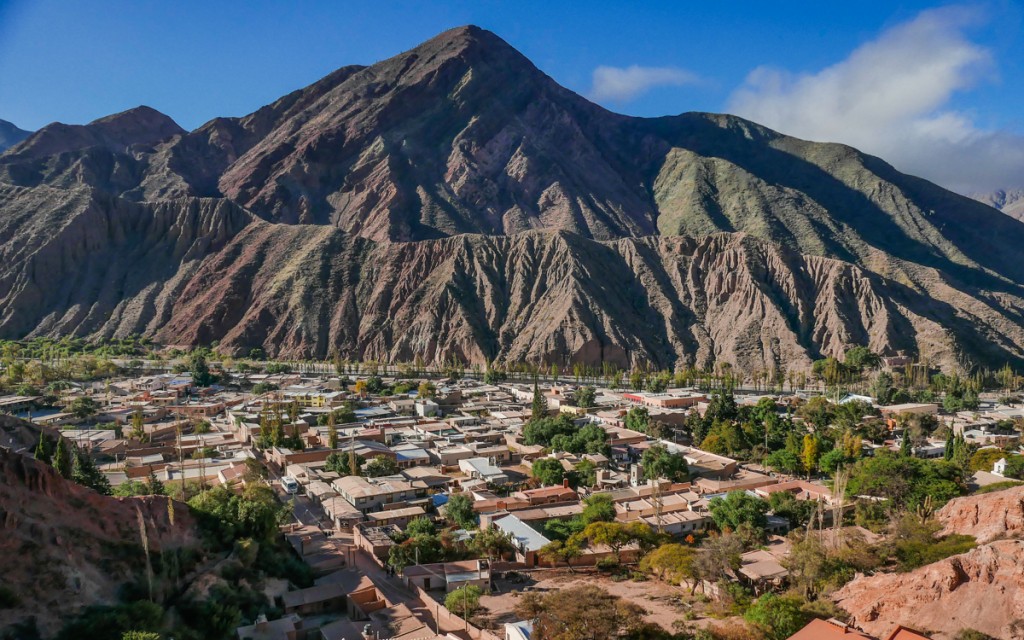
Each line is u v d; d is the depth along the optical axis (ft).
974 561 193.16
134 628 174.29
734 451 441.68
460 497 317.22
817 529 296.71
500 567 269.23
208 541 230.89
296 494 348.38
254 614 208.85
